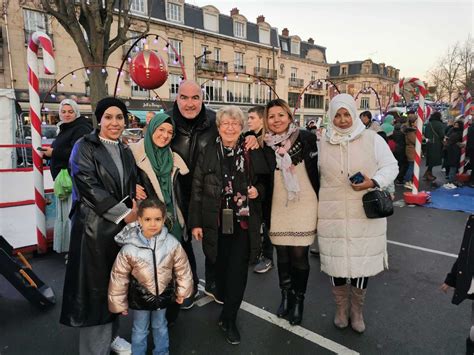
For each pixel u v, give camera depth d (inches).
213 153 98.0
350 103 93.1
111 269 81.1
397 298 125.3
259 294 130.6
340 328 106.1
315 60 1707.7
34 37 155.6
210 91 1255.5
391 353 94.3
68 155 145.9
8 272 108.3
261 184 101.0
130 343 96.0
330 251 98.4
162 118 91.7
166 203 95.6
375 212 90.1
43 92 799.1
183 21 1121.4
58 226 153.9
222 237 102.2
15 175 159.0
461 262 83.7
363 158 94.4
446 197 299.7
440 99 1395.2
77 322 79.1
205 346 98.3
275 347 97.7
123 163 87.2
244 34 1337.4
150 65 175.0
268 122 101.6
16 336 102.3
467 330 105.3
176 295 87.1
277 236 104.7
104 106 85.3
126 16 367.2
